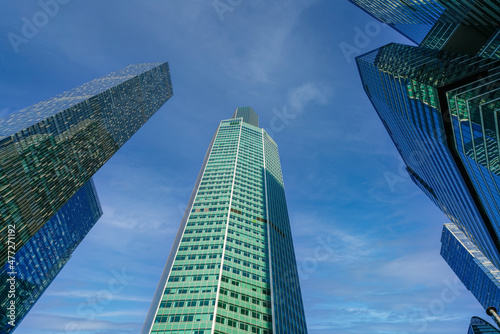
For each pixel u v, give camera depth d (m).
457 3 62.53
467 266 170.12
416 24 106.31
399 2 97.38
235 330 77.25
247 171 173.88
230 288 89.81
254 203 147.12
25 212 129.50
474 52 74.19
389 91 84.94
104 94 198.88
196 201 136.75
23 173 128.88
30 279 162.25
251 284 96.44
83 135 176.00
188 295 84.25
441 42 84.00
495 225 60.22
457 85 52.25
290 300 110.19
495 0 51.06
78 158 171.75
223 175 161.12
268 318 87.19
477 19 62.69
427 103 60.72
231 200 137.62
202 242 108.12
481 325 116.69
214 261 98.31
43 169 142.12
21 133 130.62
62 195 158.62
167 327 73.94
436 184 95.31
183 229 117.31
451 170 66.56
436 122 59.31
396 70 76.81
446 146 58.91
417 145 89.00
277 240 135.62
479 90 43.53
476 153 46.97
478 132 44.03
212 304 81.06
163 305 80.56
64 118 158.88
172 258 105.25
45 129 144.75
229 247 107.31
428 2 77.62
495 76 43.03
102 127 197.62
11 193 121.50
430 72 62.56
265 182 173.25
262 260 111.31
